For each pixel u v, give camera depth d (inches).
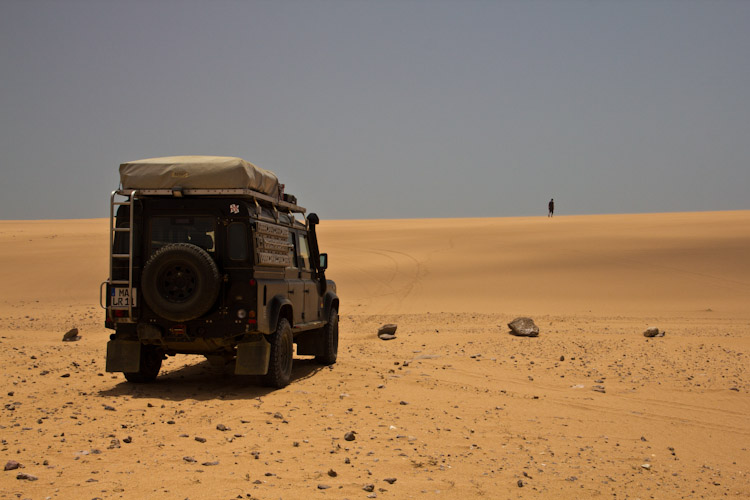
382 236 1870.1
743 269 1214.3
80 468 229.0
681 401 401.7
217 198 374.0
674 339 647.8
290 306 418.0
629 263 1291.8
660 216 2260.1
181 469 231.6
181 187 367.2
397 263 1416.1
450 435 299.3
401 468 247.0
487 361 539.8
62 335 692.1
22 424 291.4
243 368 373.7
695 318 876.0
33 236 1930.4
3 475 218.4
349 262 1448.1
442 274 1285.7
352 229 2126.0
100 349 580.1
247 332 368.5
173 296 358.6
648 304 1013.2
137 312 372.8
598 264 1296.8
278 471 235.1
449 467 251.6
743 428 341.1
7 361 482.0
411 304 1041.5
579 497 228.1
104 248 1620.3
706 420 356.5
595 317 895.1
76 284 1205.1
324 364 508.1
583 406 381.1
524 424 329.7
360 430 299.4
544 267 1298.0
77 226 2588.6
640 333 715.4
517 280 1204.5
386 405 356.8
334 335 518.0
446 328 775.1
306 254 481.7
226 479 222.7
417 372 476.1
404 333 730.2
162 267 356.2
